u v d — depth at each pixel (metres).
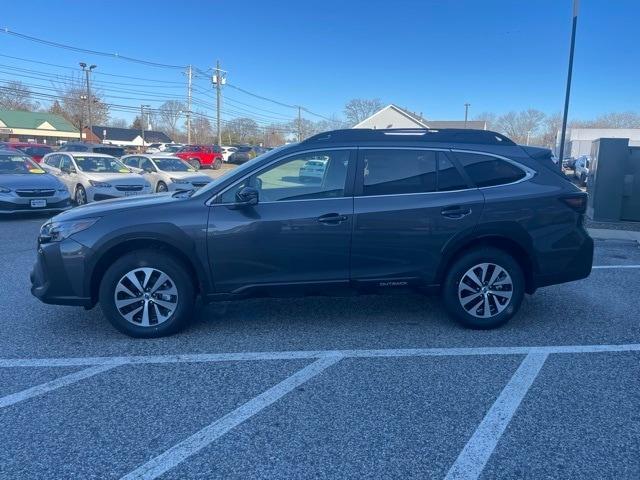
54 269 4.52
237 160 49.50
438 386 3.79
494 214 4.71
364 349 4.47
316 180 4.71
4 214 12.00
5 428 3.24
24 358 4.28
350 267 4.70
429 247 4.71
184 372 4.02
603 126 83.31
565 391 3.72
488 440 3.11
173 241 4.49
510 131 85.31
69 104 74.19
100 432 3.20
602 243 9.47
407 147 4.79
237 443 3.09
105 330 4.91
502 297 4.86
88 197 13.35
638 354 4.38
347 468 2.86
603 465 2.88
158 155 17.73
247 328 4.96
